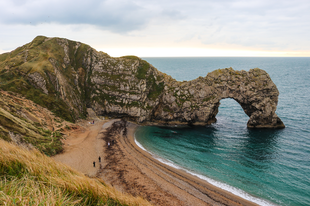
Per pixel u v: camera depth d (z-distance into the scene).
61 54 89.94
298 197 35.06
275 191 36.84
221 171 44.28
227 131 73.75
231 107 114.56
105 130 70.50
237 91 78.38
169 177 41.12
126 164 45.81
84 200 9.33
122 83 89.88
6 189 7.31
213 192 36.41
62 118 65.19
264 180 40.50
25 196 6.95
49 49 89.19
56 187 9.05
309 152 53.53
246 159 50.19
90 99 89.56
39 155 13.51
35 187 8.18
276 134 68.00
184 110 82.31
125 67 93.81
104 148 54.31
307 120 81.69
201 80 83.12
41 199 6.79
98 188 10.83
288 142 60.69
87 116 82.56
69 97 77.62
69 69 89.00
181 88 86.00
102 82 91.88
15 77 67.38
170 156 52.22
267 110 73.75
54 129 54.94
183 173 43.19
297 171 43.91
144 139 65.25
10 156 10.09
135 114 84.94
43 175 9.93
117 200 11.24
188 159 50.41
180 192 36.03
